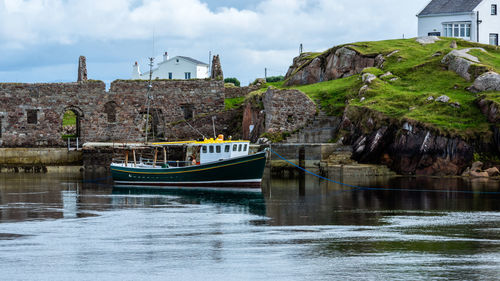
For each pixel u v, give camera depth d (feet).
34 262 85.61
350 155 213.46
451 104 206.90
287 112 234.58
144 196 158.92
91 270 81.82
